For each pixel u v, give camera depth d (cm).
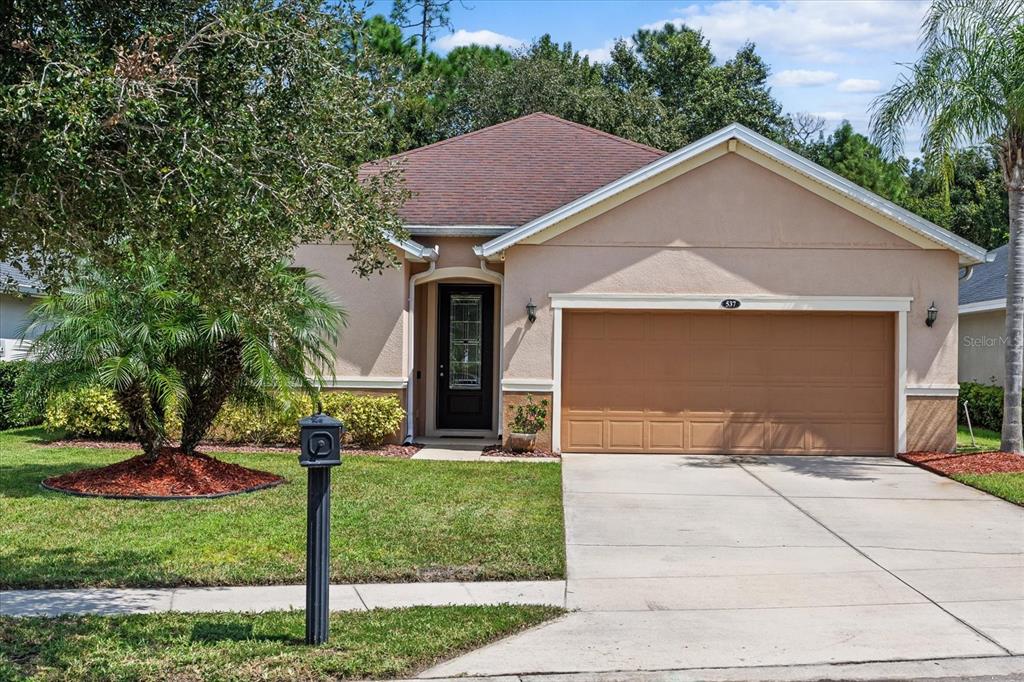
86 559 847
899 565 880
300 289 1228
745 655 643
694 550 936
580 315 1574
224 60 564
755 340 1567
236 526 974
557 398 1552
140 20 566
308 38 584
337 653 620
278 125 592
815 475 1373
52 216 532
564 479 1326
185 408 1157
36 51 496
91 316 1122
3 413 1756
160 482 1156
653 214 1538
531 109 3281
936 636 681
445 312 1781
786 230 1532
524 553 888
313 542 638
